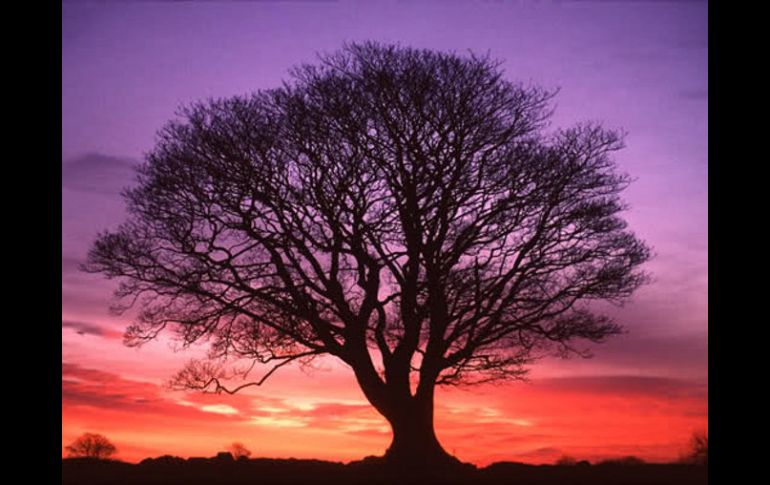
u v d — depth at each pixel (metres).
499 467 21.41
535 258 21.66
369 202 20.89
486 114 21.27
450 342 21.06
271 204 20.61
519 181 21.34
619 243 22.41
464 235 21.06
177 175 20.86
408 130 20.84
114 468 21.53
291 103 20.89
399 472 20.44
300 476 19.61
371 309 21.44
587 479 18.66
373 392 21.34
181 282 21.02
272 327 21.64
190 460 22.81
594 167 22.28
